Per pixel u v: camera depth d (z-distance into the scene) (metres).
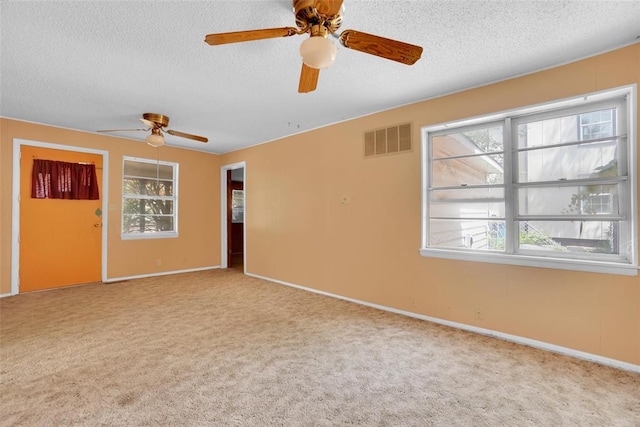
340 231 3.93
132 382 1.97
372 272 3.60
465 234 3.07
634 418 1.66
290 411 1.70
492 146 2.93
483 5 1.79
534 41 2.16
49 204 4.24
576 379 2.04
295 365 2.21
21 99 3.22
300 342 2.59
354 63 2.46
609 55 2.25
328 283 4.07
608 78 2.25
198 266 5.78
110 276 4.78
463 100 2.95
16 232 3.97
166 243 5.38
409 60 1.84
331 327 2.94
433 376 2.07
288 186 4.66
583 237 2.47
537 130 2.67
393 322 3.09
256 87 2.91
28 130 4.03
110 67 2.51
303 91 2.26
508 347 2.52
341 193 3.92
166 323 3.01
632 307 2.17
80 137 4.46
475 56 2.35
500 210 2.87
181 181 5.56
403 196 3.35
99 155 4.65
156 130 3.74
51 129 4.21
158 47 2.21
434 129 3.22
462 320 2.93
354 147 3.79
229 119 3.89
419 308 3.21
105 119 3.94
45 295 3.97
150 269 5.19
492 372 2.13
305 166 4.39
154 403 1.76
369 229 3.63
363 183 3.70
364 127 3.69
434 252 3.10
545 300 2.50
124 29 2.00
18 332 2.76
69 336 2.68
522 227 2.74
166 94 3.08
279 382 1.99
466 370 2.15
